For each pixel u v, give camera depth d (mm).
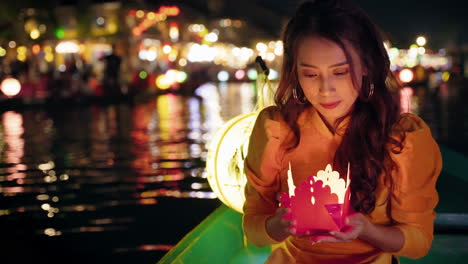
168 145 10203
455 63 39531
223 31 56188
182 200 5891
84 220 5230
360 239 1804
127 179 7082
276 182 1930
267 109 1953
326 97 1674
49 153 9602
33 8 30891
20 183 7059
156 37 37781
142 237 4656
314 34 1644
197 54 44531
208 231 2768
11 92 23156
